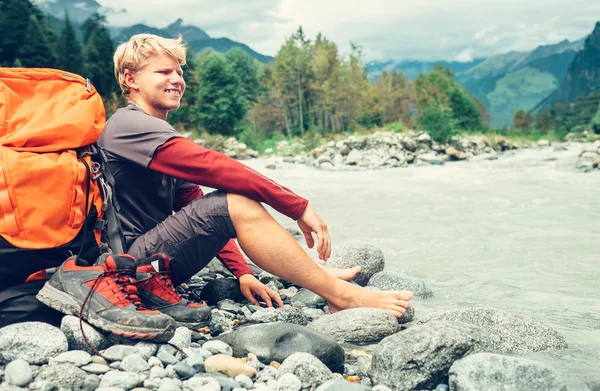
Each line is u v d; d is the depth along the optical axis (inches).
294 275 109.0
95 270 89.6
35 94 96.1
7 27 1977.1
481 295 147.3
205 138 984.9
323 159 715.4
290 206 104.3
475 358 79.7
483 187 438.3
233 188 100.9
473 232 243.9
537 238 228.2
